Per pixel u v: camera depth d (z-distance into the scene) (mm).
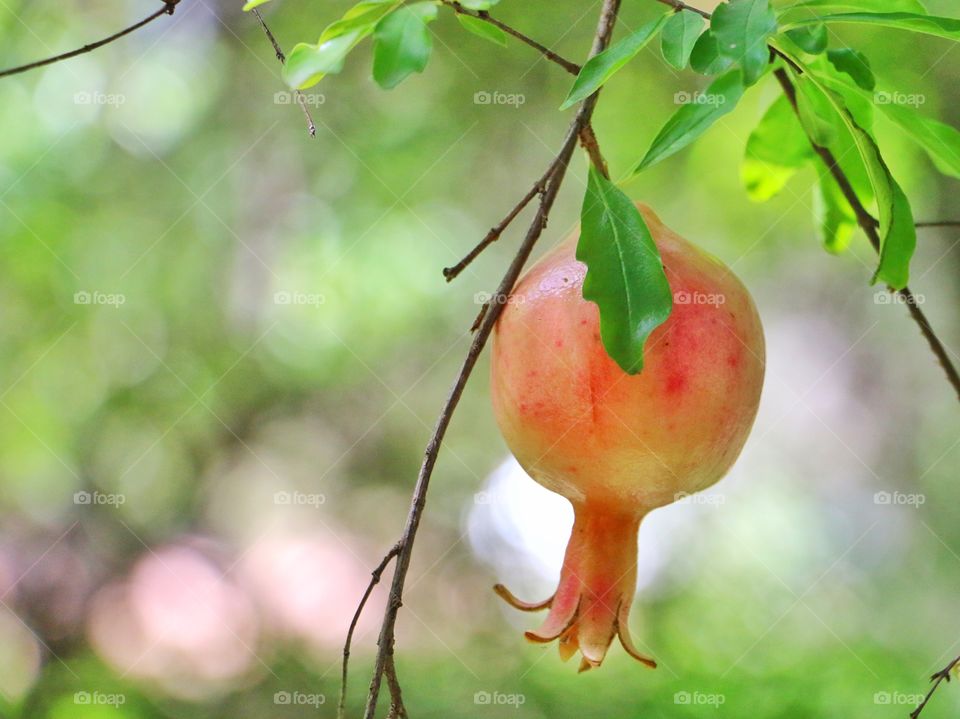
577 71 1873
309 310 4980
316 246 4879
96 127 4672
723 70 1834
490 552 5285
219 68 4707
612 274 1840
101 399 4738
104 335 4727
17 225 4516
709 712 3109
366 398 5363
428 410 5398
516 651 4227
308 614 5051
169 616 4684
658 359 1847
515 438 1865
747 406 1858
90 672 4199
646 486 1859
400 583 1833
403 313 5125
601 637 1866
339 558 5266
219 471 5117
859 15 1863
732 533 4988
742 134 3684
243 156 4758
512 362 1859
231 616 4801
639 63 4184
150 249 4723
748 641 3891
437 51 4383
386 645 1830
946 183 4086
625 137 4297
